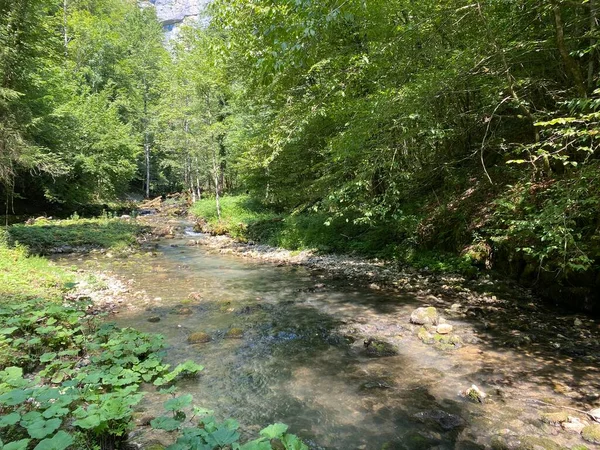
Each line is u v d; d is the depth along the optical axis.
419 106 7.46
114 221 22.11
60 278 9.04
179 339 6.03
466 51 7.34
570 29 6.95
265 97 13.74
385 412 3.86
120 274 10.99
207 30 21.03
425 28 7.52
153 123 37.09
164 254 14.89
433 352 5.36
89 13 41.41
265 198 19.89
